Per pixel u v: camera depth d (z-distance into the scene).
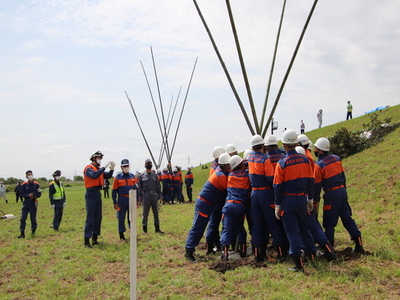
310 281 6.28
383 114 27.67
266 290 6.02
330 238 7.90
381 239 8.51
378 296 5.45
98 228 11.04
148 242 10.85
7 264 9.01
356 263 6.98
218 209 9.07
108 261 8.87
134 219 4.92
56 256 9.74
